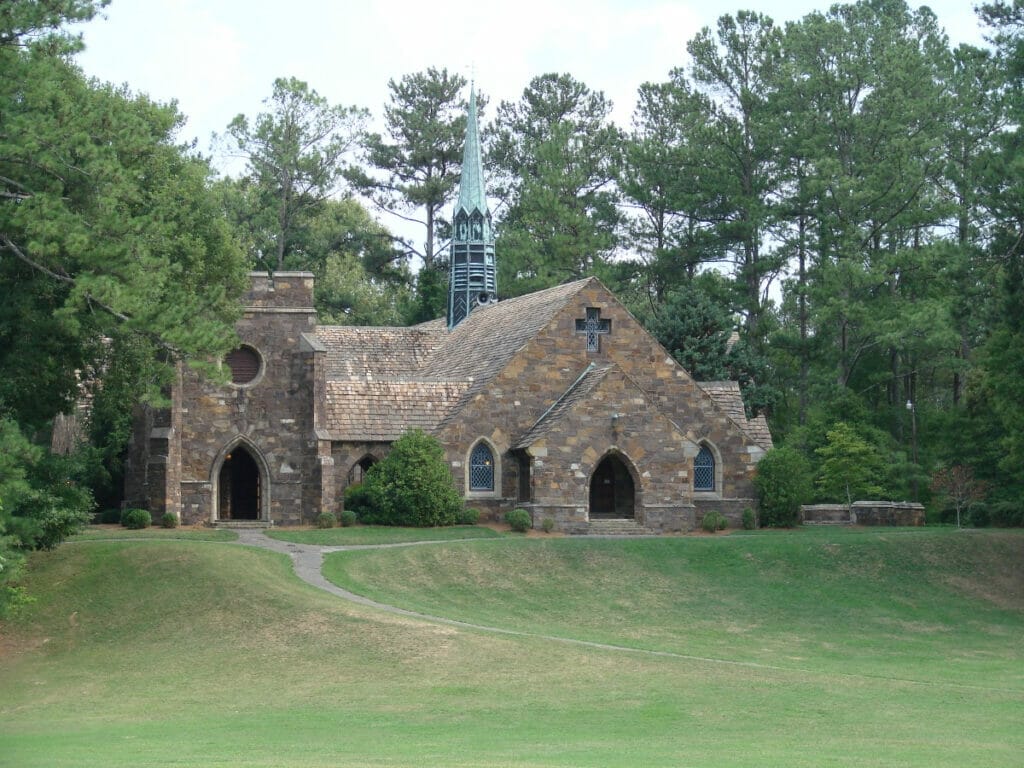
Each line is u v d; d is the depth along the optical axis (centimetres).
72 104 4194
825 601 5403
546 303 7106
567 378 6706
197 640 4228
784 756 2759
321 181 11512
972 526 7238
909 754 2811
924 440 8906
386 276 12369
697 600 5322
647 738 3003
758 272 9744
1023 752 2856
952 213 8938
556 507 6331
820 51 9375
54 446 6794
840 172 8969
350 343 8244
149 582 4691
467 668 3747
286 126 11394
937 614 5328
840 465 7769
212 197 5903
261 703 3541
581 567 5541
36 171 4153
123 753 2842
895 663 4409
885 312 8756
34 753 2850
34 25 4078
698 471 6862
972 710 3378
